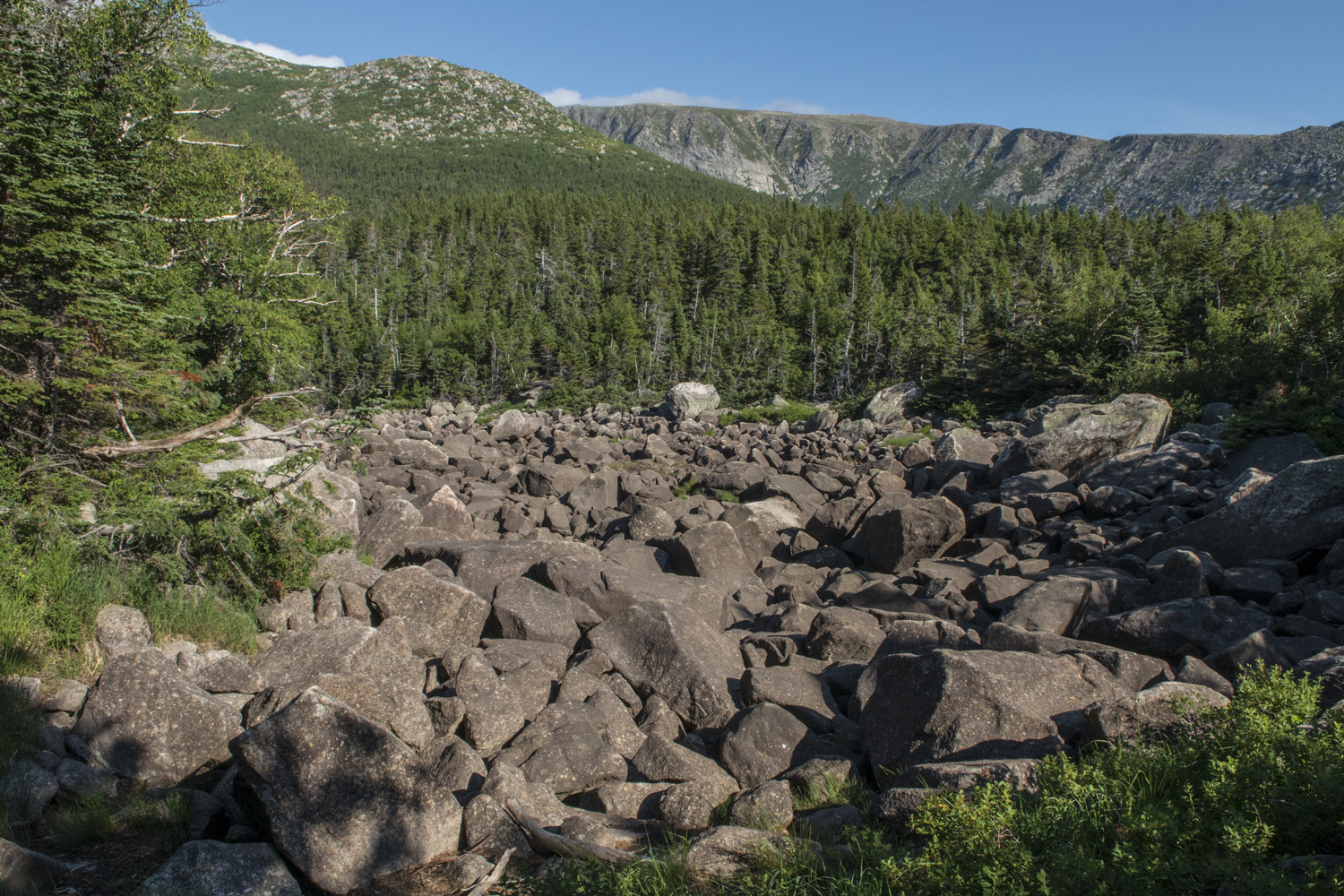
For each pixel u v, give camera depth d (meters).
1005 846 4.64
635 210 162.50
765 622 13.28
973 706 7.05
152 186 21.95
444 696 8.93
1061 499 19.59
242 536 11.05
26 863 5.76
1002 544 17.33
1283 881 3.77
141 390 13.88
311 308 35.88
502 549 13.73
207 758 7.64
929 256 129.12
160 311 15.87
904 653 8.17
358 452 30.52
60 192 13.28
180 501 11.62
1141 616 10.07
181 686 7.69
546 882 5.47
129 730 7.43
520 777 7.18
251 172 33.31
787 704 8.98
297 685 8.01
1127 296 47.00
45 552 10.05
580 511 24.72
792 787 7.24
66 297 13.55
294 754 6.23
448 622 10.87
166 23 22.86
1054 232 129.38
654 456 36.56
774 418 51.34
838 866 5.41
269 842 6.22
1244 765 4.96
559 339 100.75
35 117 13.41
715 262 120.56
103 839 6.51
